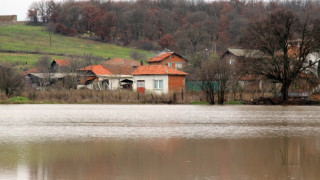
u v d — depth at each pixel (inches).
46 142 1478.8
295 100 3597.4
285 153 1309.1
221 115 2506.2
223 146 1416.1
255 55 3629.4
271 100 3609.7
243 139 1563.7
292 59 3604.8
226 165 1147.3
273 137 1620.3
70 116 2405.3
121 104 3587.6
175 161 1188.5
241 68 3577.8
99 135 1648.6
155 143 1466.5
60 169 1096.8
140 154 1278.3
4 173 1057.5
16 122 2094.0
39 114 2529.5
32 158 1220.5
